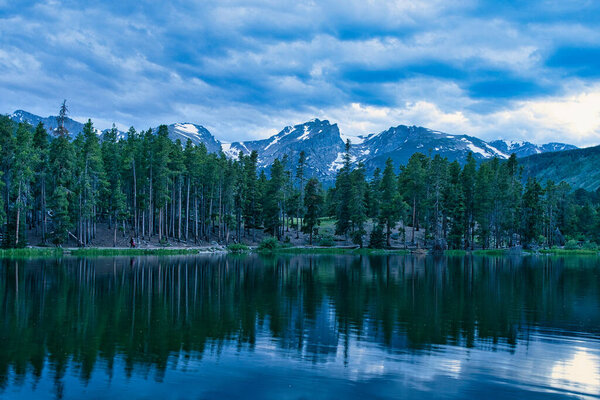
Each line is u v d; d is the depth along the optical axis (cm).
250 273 4516
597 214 13725
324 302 2856
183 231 9900
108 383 1380
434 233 9931
